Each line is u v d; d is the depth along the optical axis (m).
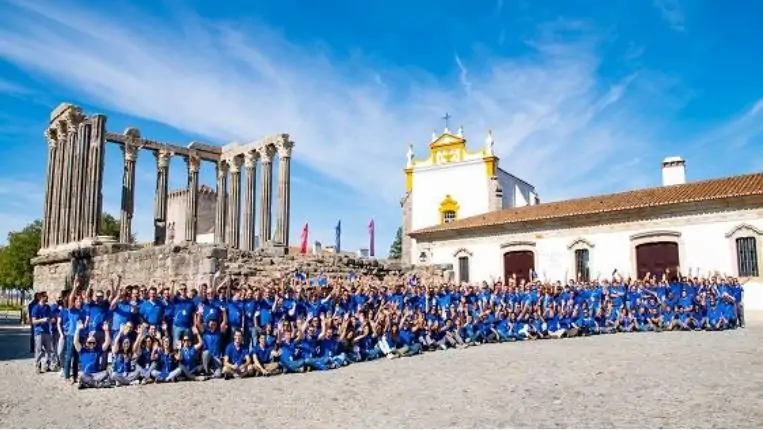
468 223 47.41
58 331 17.97
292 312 18.77
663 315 29.06
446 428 9.83
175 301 16.69
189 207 50.09
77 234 36.03
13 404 12.78
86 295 16.16
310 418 10.86
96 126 36.75
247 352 16.88
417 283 26.78
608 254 39.56
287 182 46.25
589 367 16.39
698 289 29.05
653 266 37.75
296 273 26.28
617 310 29.00
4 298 95.50
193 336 16.48
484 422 10.19
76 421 10.98
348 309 20.81
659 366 16.23
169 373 15.67
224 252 24.56
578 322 27.52
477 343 24.44
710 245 35.50
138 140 46.50
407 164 59.12
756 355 18.22
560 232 42.06
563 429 9.58
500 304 26.05
